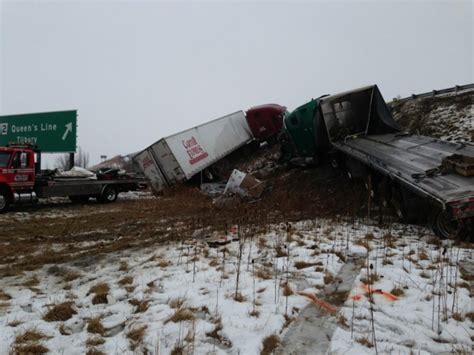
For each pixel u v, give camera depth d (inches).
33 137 840.3
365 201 462.6
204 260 263.3
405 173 335.9
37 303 195.5
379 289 199.0
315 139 573.0
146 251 299.3
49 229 408.8
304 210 464.4
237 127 959.0
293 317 172.6
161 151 780.0
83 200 680.4
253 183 553.6
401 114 765.3
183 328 159.6
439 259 244.4
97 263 273.0
